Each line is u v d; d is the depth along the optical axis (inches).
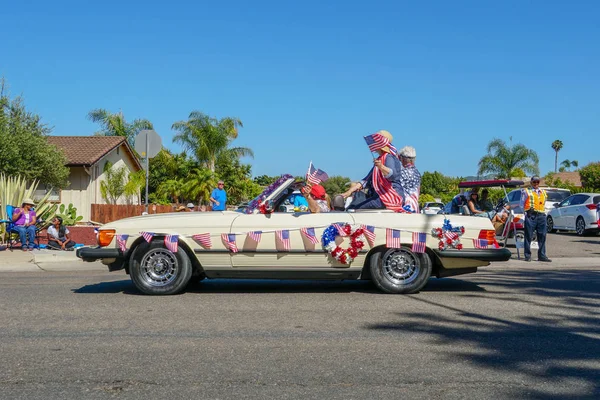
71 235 731.4
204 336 220.5
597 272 427.2
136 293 313.9
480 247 308.7
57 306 277.1
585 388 165.9
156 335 222.2
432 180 2642.7
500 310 268.1
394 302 286.7
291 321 245.1
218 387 166.2
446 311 265.4
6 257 495.5
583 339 217.6
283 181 315.3
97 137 1246.3
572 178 2395.4
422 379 173.2
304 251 301.1
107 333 225.1
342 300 292.0
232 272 305.0
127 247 304.5
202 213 312.7
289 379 172.9
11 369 182.2
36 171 896.9
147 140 539.2
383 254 306.2
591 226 815.1
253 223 303.9
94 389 165.2
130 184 1191.6
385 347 206.2
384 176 319.9
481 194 598.5
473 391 163.5
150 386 167.3
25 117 936.3
